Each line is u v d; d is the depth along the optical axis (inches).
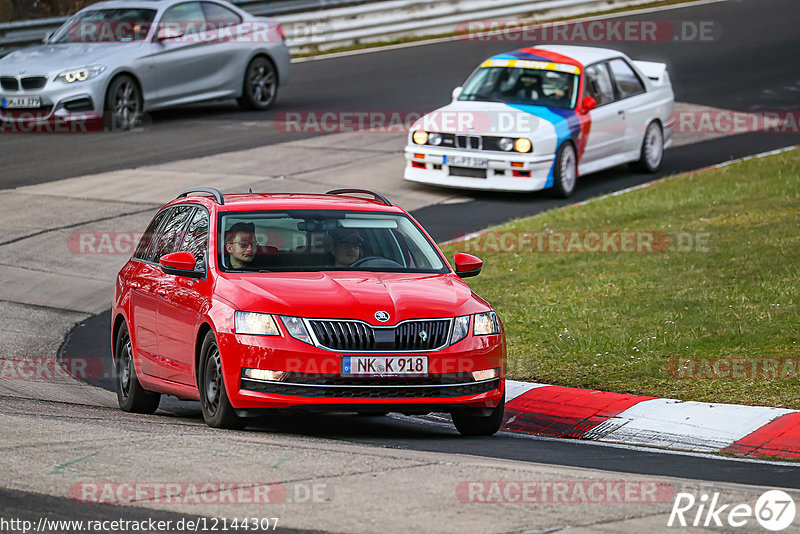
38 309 1861.5
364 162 2854.3
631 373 1390.3
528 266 2021.4
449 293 1173.1
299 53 4303.6
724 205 2399.1
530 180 2573.8
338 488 869.8
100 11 3164.4
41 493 843.4
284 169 2741.1
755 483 975.0
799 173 2662.4
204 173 2674.7
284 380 1088.2
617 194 2618.1
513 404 1320.1
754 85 3801.7
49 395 1387.8
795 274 1779.0
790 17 4857.3
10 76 2928.2
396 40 4488.2
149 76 3068.4
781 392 1283.2
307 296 1118.4
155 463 935.7
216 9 3284.9
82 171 2674.7
